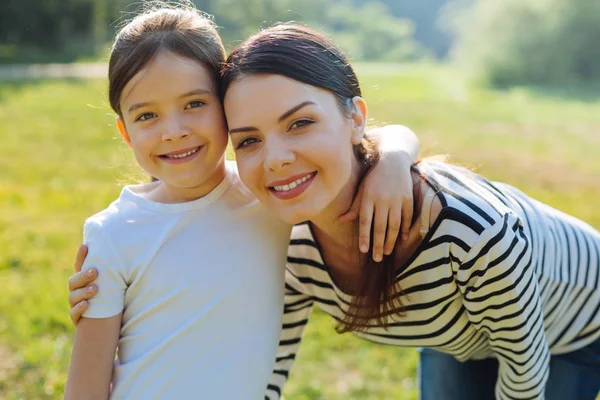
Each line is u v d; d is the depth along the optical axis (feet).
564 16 75.51
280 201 5.83
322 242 6.62
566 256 7.06
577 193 26.73
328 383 12.53
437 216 5.97
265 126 5.70
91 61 76.23
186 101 5.94
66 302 15.30
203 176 6.13
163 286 5.97
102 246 5.94
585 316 7.22
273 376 7.64
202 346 5.97
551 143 38.55
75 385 5.90
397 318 6.66
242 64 5.76
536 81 76.23
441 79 81.46
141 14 6.43
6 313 14.75
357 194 6.22
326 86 5.79
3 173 27.96
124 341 6.04
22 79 59.11
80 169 29.01
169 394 5.89
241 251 6.23
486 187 6.64
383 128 7.09
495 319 6.29
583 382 7.47
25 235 20.20
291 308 7.47
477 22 82.58
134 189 6.59
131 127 6.12
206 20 6.41
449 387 8.05
